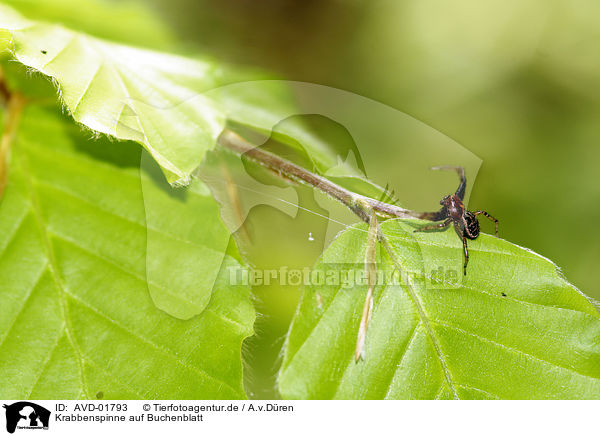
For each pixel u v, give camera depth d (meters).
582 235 0.26
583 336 0.19
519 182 0.27
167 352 0.19
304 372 0.19
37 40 0.19
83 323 0.19
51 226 0.19
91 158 0.20
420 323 0.19
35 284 0.19
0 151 0.20
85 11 0.20
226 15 0.26
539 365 0.19
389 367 0.19
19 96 0.20
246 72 0.21
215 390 0.19
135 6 0.21
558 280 0.19
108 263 0.19
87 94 0.18
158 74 0.20
